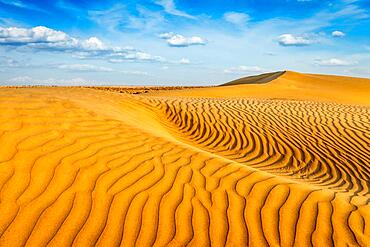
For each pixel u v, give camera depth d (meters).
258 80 50.47
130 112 9.66
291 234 3.86
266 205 4.39
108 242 3.58
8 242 3.41
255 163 7.85
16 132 5.14
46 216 3.79
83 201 4.10
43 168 4.51
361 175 7.47
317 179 6.99
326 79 43.69
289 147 8.98
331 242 3.74
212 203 4.37
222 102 14.00
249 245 3.68
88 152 5.18
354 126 10.73
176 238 3.71
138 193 4.40
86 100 9.23
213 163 5.61
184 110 11.52
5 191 4.00
